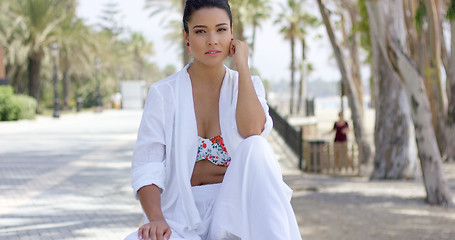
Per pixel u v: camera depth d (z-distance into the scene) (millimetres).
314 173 14062
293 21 52344
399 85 12602
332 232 7020
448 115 16484
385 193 10406
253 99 2166
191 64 2377
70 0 46531
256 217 1908
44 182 10070
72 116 42594
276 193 1923
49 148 16875
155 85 2277
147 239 1984
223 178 2166
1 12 38562
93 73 59500
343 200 9570
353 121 16703
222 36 2201
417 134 9484
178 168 2199
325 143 14430
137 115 45875
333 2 20844
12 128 27172
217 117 2291
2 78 34156
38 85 42281
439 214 8383
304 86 54625
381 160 12781
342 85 16625
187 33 2254
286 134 18812
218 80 2309
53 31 39562
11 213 7172
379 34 9328
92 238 5758
